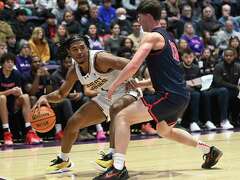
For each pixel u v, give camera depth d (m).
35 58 8.76
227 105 9.96
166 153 6.36
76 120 4.99
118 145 4.30
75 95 8.77
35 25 10.62
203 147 4.98
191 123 9.60
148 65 4.50
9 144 8.24
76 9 11.35
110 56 4.75
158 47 4.41
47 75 8.89
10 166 5.68
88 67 4.84
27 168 5.48
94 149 7.24
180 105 4.50
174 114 4.55
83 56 4.81
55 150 7.28
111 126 4.82
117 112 4.45
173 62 4.50
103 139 8.73
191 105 9.57
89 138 8.73
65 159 5.11
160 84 4.45
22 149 7.55
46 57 9.75
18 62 9.02
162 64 4.44
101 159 4.87
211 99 9.91
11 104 8.54
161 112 4.44
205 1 12.96
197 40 11.20
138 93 4.53
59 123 8.81
